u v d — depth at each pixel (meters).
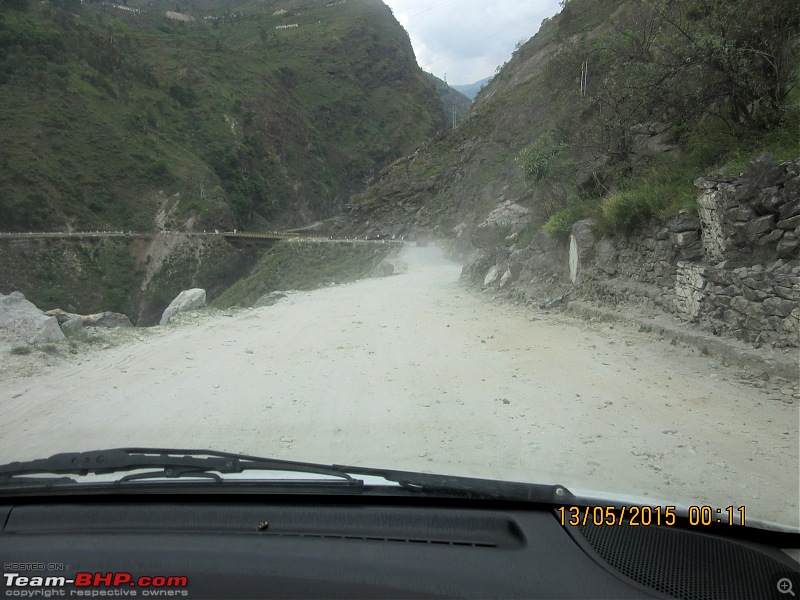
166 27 164.12
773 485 4.17
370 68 181.75
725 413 5.74
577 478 4.12
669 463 4.60
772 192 7.35
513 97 66.38
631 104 13.74
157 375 8.20
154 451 3.19
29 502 2.91
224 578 2.22
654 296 9.80
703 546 2.64
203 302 17.52
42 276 67.12
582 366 7.86
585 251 12.67
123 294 70.50
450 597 2.14
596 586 2.24
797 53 9.77
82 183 83.25
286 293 22.80
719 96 10.70
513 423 5.75
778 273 7.01
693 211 9.18
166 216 85.81
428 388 7.23
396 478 2.99
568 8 40.53
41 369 8.39
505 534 2.62
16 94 89.69
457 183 68.00
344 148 157.75
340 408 6.45
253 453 4.99
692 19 11.64
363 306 16.45
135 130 97.50
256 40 181.62
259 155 122.00
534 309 13.14
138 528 2.62
